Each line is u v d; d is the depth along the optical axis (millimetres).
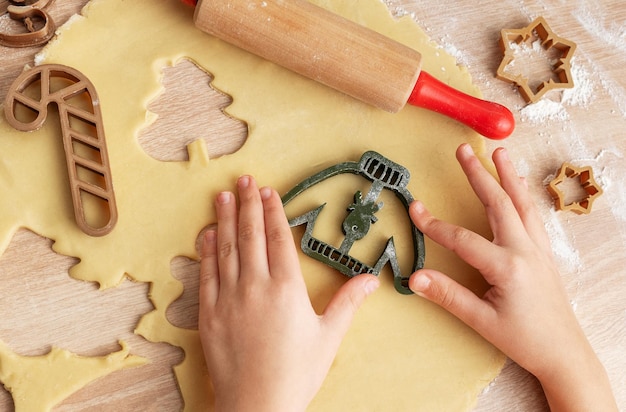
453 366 498
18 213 476
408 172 494
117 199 483
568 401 484
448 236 482
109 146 487
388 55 476
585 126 533
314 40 472
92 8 495
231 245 476
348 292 473
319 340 463
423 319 500
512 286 477
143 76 496
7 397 472
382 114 511
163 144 497
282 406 450
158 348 483
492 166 516
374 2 517
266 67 505
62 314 479
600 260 523
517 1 538
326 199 500
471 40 530
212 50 503
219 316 464
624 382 517
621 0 540
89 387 476
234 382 454
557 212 523
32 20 495
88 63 492
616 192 532
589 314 519
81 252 479
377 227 502
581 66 536
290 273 464
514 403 505
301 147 502
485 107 492
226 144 502
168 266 484
